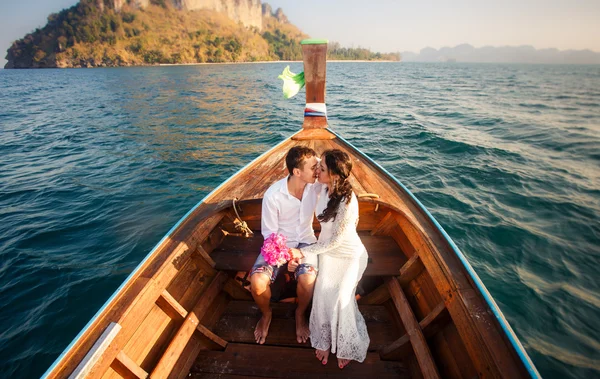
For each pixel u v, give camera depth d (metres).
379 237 2.81
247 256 2.60
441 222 4.80
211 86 27.67
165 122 12.97
